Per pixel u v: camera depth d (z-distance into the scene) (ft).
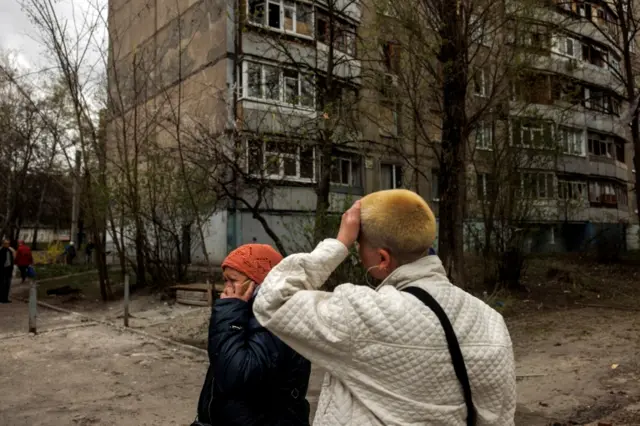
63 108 51.83
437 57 29.68
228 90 52.29
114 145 52.60
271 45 39.75
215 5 61.26
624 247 76.48
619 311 35.70
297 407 6.14
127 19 77.97
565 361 22.62
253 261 6.27
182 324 33.14
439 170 29.84
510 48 33.30
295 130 33.24
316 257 4.88
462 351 4.38
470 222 47.75
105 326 32.48
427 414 4.25
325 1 37.96
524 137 44.86
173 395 18.72
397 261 4.90
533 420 15.57
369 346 4.34
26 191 92.58
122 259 48.75
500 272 45.01
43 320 35.53
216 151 31.96
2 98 64.23
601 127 103.50
